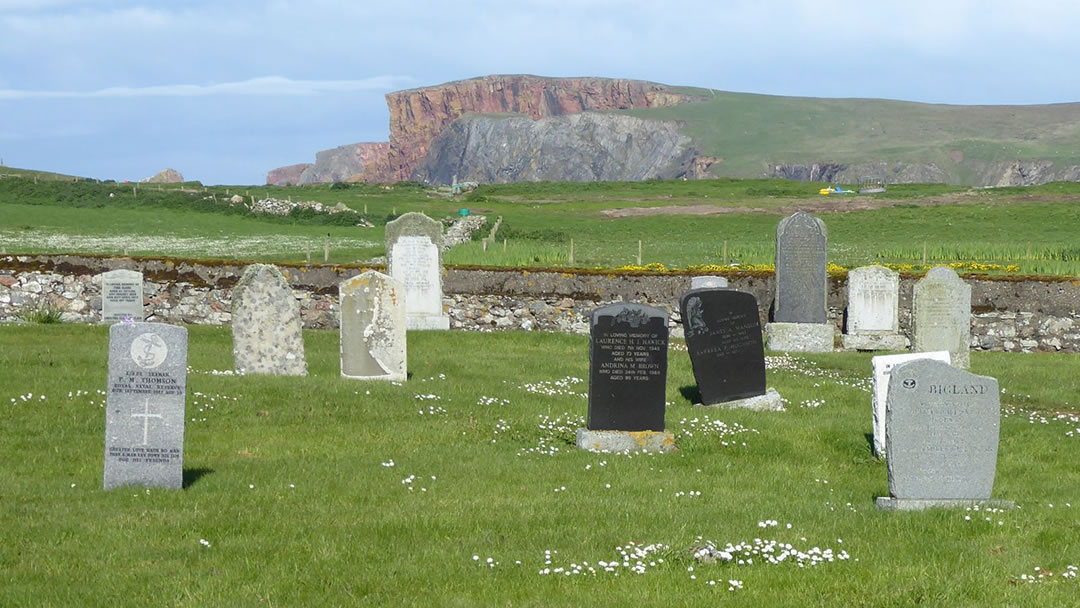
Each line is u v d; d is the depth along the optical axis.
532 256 41.34
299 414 16.23
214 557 9.81
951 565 10.00
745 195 100.44
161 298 28.48
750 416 17.69
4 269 28.47
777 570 9.77
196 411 15.83
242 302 19.58
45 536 10.25
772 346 26.44
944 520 11.43
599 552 10.18
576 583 9.35
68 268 28.70
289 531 10.68
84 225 57.97
